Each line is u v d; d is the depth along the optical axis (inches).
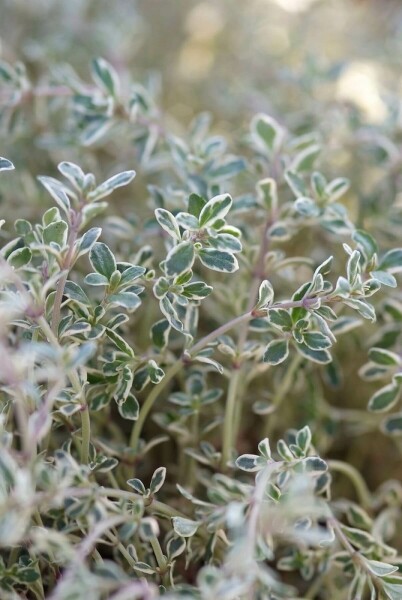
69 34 16.1
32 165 14.0
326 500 10.6
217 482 9.9
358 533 10.4
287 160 12.3
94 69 12.2
